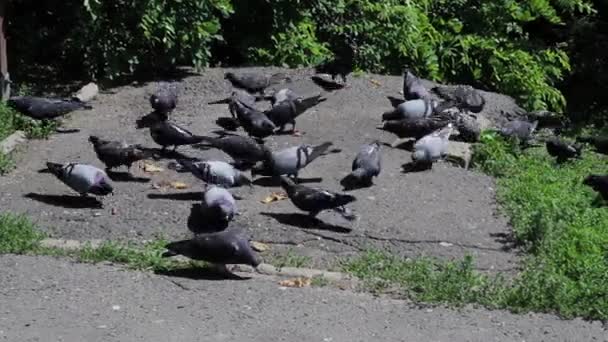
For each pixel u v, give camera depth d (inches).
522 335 294.8
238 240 317.1
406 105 495.2
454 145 475.2
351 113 546.0
